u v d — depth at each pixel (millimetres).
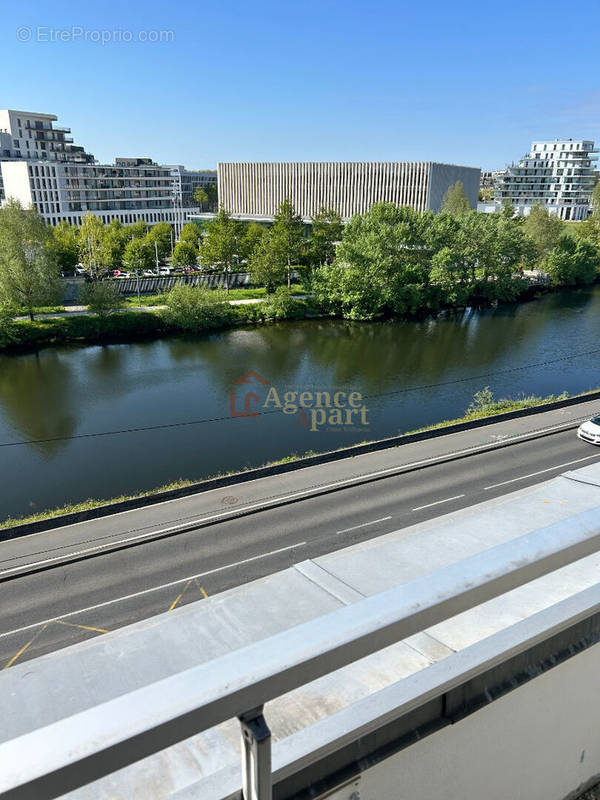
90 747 739
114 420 29484
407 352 41688
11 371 37969
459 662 1185
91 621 13633
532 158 133625
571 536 1164
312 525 17406
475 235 58219
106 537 16812
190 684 821
